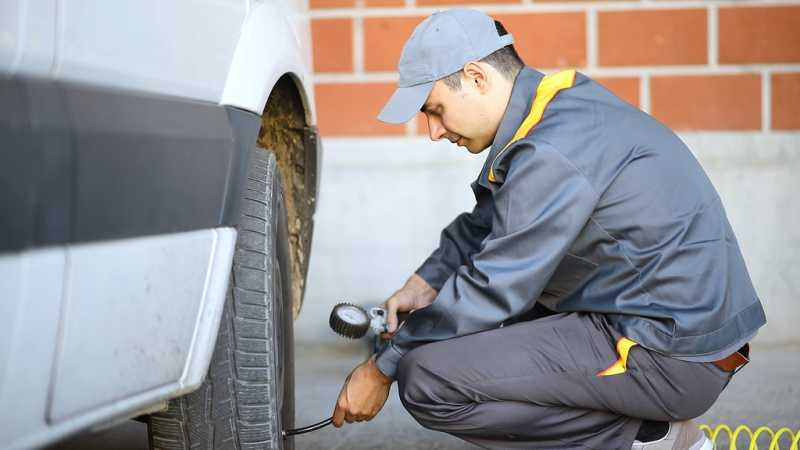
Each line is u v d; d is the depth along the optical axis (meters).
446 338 2.52
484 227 2.95
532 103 2.54
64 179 1.51
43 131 1.47
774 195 5.25
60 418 1.60
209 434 2.27
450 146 5.28
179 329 1.91
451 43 2.54
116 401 1.75
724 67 5.21
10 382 1.46
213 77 2.06
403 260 5.33
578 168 2.35
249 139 2.20
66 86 1.56
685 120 5.25
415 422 3.85
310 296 5.38
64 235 1.53
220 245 2.04
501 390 2.50
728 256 2.50
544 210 2.36
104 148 1.61
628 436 2.60
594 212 2.41
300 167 3.13
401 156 5.30
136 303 1.74
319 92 5.31
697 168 2.51
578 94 2.50
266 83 2.31
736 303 2.50
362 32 5.27
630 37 5.22
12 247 1.42
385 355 2.57
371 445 3.52
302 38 2.92
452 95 2.56
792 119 5.21
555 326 2.54
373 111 5.30
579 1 5.20
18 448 1.52
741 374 4.56
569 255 2.47
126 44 1.73
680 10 5.19
